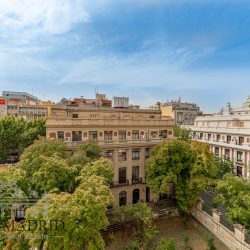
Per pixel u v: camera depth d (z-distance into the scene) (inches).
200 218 1264.8
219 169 1640.0
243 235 944.9
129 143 1467.8
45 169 861.2
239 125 2026.3
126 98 2071.9
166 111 2632.9
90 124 1385.3
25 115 2536.9
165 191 1199.6
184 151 1284.4
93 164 951.0
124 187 1444.4
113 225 1140.5
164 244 930.1
